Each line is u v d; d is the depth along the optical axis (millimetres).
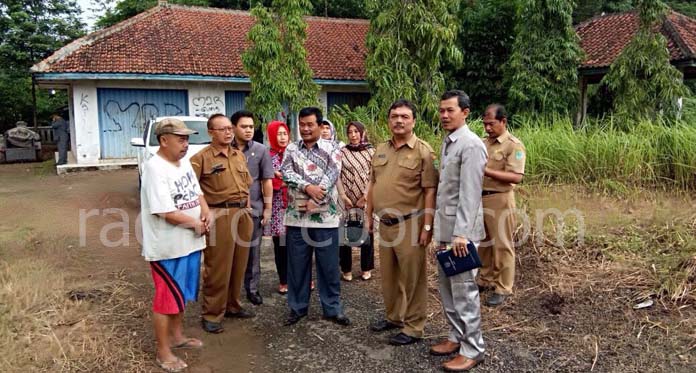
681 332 3625
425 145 3602
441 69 13797
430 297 4574
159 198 3256
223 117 3904
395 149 3656
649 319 3805
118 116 13805
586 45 14812
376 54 8953
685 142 6699
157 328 3389
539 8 12195
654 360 3359
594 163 6992
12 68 19656
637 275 4371
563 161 7125
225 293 3996
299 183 3934
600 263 4715
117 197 9711
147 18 15734
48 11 20359
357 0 22484
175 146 3352
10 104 20672
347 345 3762
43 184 11555
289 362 3521
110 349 3604
